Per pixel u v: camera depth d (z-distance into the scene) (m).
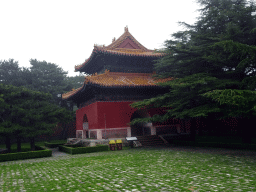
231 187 7.29
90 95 26.03
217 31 19.33
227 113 16.20
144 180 8.86
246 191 6.81
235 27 15.59
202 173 9.59
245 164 11.18
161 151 18.42
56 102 45.66
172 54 20.25
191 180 8.47
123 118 24.69
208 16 18.22
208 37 17.09
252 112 14.33
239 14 16.17
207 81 17.16
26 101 22.14
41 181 9.59
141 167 11.71
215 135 28.95
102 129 23.39
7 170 13.10
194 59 18.12
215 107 17.11
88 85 22.70
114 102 24.62
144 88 25.47
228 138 24.31
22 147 30.73
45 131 21.83
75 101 32.91
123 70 27.38
